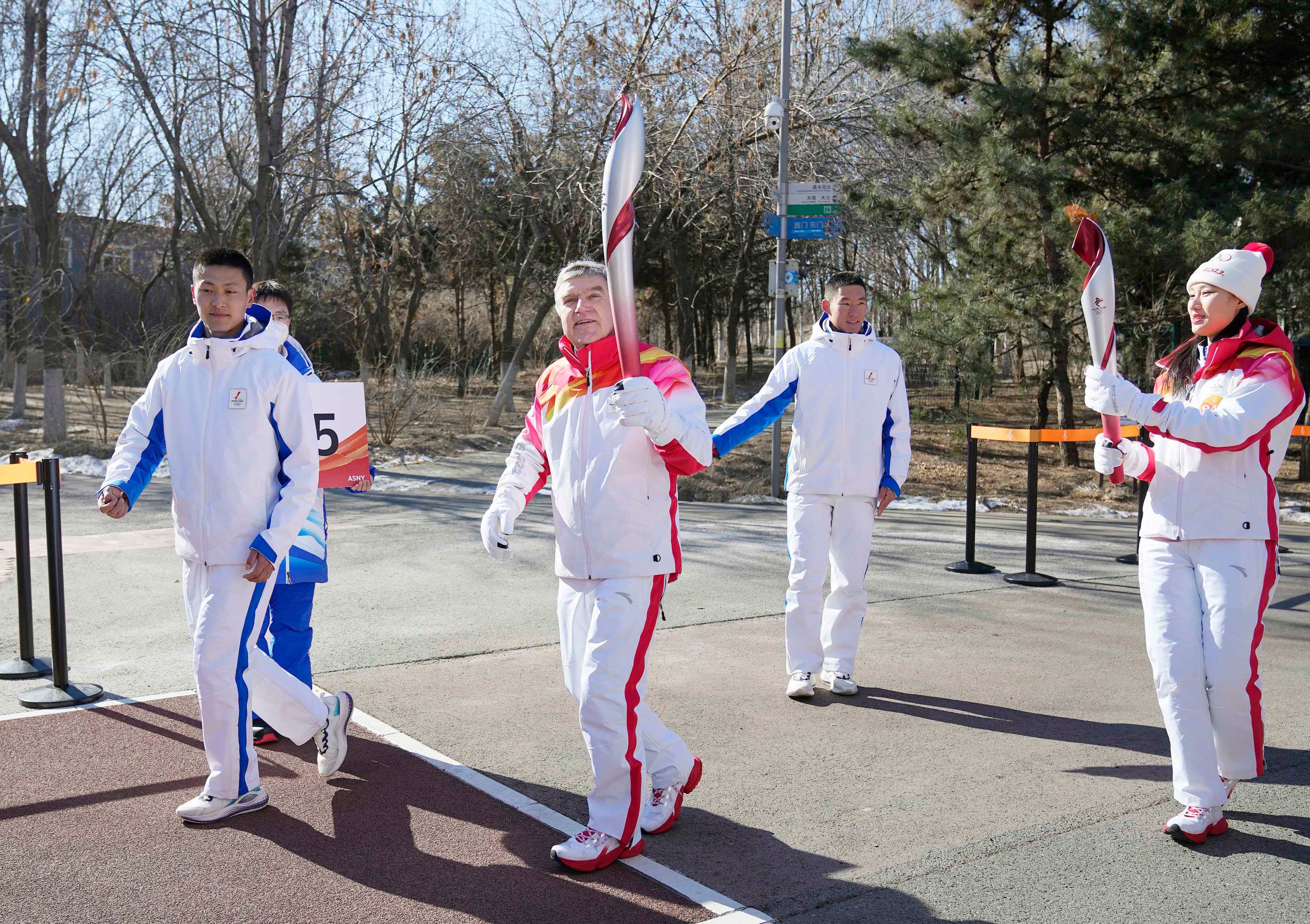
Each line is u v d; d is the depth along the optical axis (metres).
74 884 3.08
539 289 28.11
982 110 14.46
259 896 3.02
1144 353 15.16
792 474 5.09
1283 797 3.86
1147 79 14.76
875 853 3.37
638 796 3.26
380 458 15.34
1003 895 3.09
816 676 5.41
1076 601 7.16
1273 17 13.70
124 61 16.92
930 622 6.56
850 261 23.22
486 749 4.26
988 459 16.50
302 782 3.91
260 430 3.49
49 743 4.25
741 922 2.90
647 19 17.14
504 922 2.89
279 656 4.16
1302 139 13.71
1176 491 3.59
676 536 3.39
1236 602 3.48
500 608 6.74
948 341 14.94
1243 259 3.51
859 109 19.06
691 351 25.95
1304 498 13.71
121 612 6.53
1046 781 4.00
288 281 31.52
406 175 20.42
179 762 4.06
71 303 27.33
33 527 9.66
